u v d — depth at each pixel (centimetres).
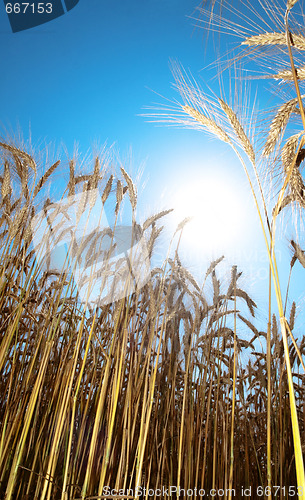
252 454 78
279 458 68
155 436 62
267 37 41
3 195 68
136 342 65
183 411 59
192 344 68
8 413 55
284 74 42
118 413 61
